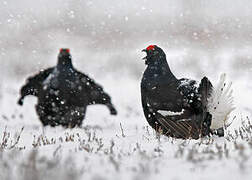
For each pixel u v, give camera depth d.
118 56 54.56
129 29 67.31
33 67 51.41
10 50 58.28
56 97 21.50
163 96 15.35
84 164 10.49
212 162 10.13
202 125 15.09
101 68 49.06
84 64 50.72
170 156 11.28
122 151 12.45
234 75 38.19
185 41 60.09
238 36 60.44
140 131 18.73
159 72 15.59
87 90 23.14
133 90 38.81
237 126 19.28
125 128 20.94
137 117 26.91
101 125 23.91
